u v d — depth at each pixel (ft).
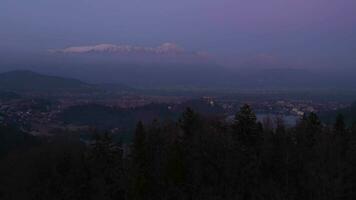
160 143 66.59
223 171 63.21
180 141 65.98
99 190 64.03
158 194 63.41
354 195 59.62
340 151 64.28
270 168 65.36
